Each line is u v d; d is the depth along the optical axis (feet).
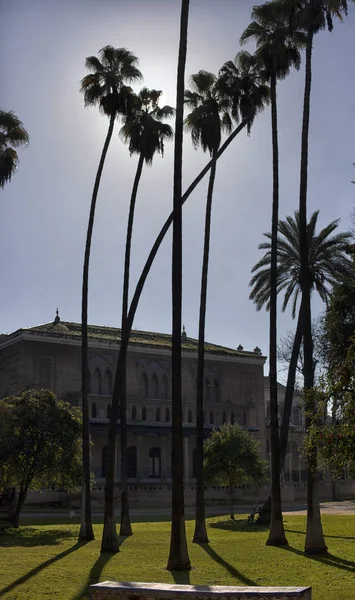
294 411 305.12
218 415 269.85
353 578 60.70
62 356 237.25
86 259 106.63
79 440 128.98
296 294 155.94
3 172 122.11
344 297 125.49
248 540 97.45
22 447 121.80
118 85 111.34
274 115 100.48
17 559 78.02
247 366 282.97
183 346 270.05
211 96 113.29
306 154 89.71
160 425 242.78
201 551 84.23
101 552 84.84
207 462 151.43
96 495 195.11
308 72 92.48
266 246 157.79
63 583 60.49
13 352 237.25
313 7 94.02
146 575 64.23
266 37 105.09
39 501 187.32
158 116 118.01
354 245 72.23
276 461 90.63
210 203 109.40
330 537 96.48
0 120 122.11
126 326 97.50
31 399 128.57
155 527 128.47
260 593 36.42
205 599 37.29
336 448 57.41
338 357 126.21
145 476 244.22
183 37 75.87
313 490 79.77
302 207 88.17
